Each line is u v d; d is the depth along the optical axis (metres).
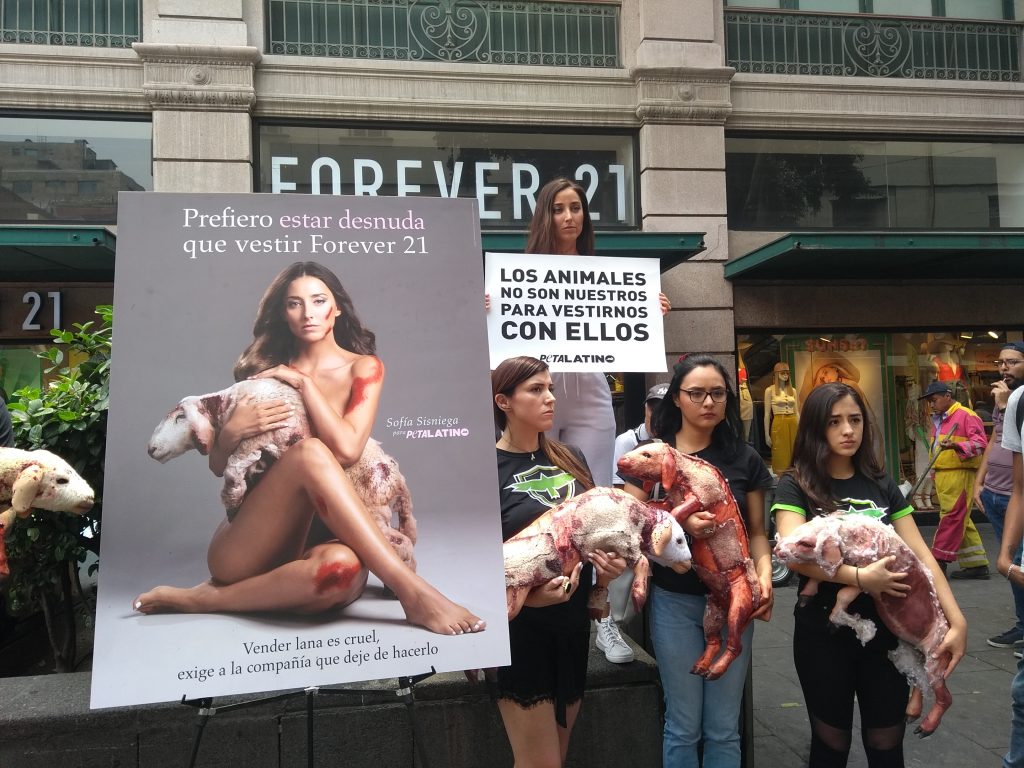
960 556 6.78
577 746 2.82
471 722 2.69
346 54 8.60
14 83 7.89
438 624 1.94
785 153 9.33
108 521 1.83
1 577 1.84
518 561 2.04
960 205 9.62
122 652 1.78
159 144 7.95
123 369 1.90
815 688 2.45
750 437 9.14
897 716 2.39
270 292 2.03
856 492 2.51
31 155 8.08
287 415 1.97
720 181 8.84
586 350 3.04
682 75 8.77
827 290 9.14
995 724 3.78
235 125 8.07
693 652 2.47
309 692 2.28
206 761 2.58
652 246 7.59
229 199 2.05
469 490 2.03
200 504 1.89
